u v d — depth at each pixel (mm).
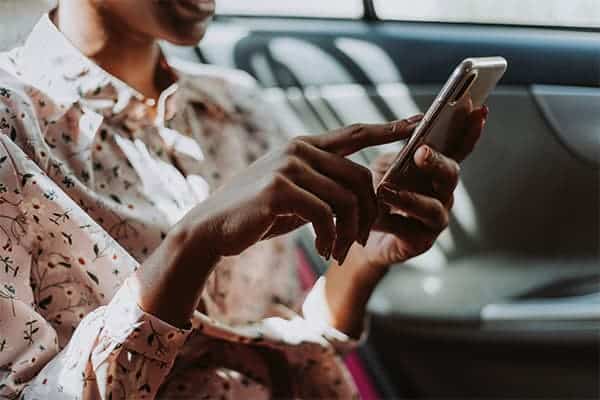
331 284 1638
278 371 1631
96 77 1523
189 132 1639
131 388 1266
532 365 2619
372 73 2631
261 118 1773
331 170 1234
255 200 1190
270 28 2652
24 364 1318
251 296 1636
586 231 2744
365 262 1587
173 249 1229
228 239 1209
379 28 2682
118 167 1507
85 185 1468
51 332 1354
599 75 2711
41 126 1469
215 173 1647
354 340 1650
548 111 2691
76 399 1269
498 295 2621
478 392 2555
